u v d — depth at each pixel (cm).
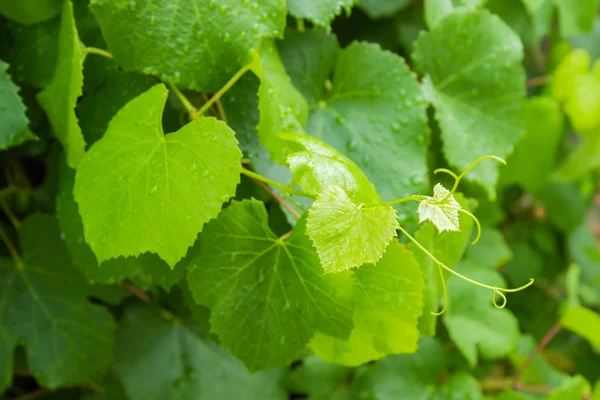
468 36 83
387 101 79
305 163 67
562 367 121
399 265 70
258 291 71
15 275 84
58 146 82
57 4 76
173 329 89
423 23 90
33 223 83
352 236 65
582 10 94
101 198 69
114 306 90
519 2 91
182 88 74
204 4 71
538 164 96
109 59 76
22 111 74
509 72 83
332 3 76
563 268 126
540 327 121
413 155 78
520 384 97
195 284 72
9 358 83
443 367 93
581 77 94
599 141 99
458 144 82
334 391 93
